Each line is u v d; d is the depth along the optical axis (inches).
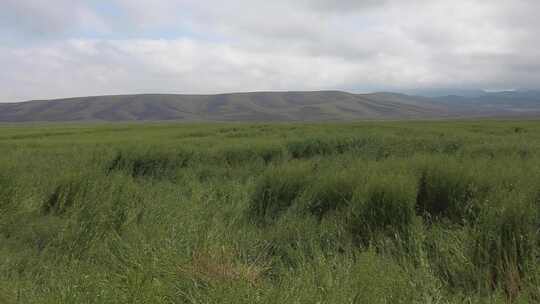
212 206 208.1
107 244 146.3
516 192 156.6
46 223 170.1
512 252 123.0
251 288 95.6
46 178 229.1
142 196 214.5
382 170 224.7
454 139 562.3
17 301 94.3
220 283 100.2
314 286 99.5
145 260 114.2
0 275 114.6
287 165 259.9
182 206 198.7
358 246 152.7
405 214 166.4
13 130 1690.5
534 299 103.3
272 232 166.6
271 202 215.0
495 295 102.7
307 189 214.5
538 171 203.2
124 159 352.8
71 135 1210.0
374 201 173.9
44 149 536.4
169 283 102.0
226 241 143.5
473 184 187.5
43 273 121.2
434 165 212.2
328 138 596.4
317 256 129.1
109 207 182.2
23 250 141.1
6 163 239.8
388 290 100.7
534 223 140.1
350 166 261.1
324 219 175.8
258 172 337.4
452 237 144.4
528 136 746.8
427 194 193.2
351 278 104.7
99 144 659.4
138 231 153.9
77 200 193.6
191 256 124.5
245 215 197.0
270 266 132.2
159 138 936.3
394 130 1116.5
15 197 185.5
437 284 112.7
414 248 137.4
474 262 125.2
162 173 340.2
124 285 98.9
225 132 1196.5
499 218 136.7
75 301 89.5
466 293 110.7
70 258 134.5
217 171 347.9
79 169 241.6
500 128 1256.2
